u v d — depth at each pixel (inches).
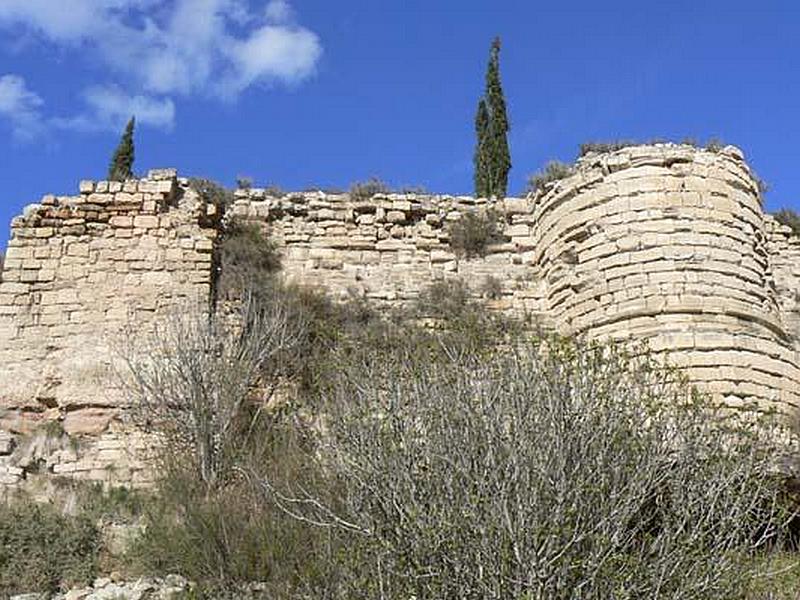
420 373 609.0
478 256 924.0
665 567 502.0
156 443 740.7
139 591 576.4
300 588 553.9
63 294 823.7
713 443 573.3
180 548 601.3
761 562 561.9
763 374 747.4
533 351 623.5
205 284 835.4
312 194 944.9
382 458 543.8
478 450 538.6
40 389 778.2
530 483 515.8
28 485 717.9
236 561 582.9
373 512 536.1
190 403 733.3
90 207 856.3
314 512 585.3
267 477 624.7
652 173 821.9
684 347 746.2
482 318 844.0
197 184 920.3
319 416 680.4
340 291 887.1
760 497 584.1
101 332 805.9
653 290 779.4
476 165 1256.2
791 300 925.8
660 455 555.2
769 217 963.3
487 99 1288.1
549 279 875.4
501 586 490.3
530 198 943.0
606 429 550.0
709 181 820.6
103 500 693.9
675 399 598.5
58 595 586.9
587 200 840.9
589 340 770.8
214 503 631.2
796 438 708.7
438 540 501.7
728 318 768.9
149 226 853.2
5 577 592.1
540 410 546.9
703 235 798.5
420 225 938.7
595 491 516.7
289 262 902.4
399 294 889.5
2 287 822.5
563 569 490.9
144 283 830.5
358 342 791.1
